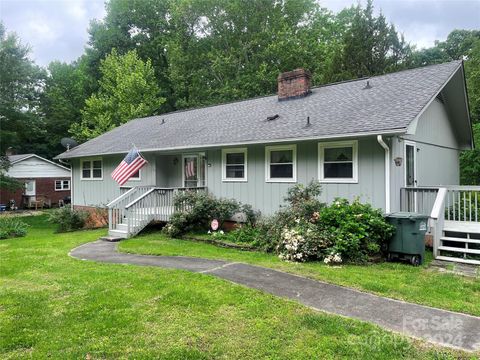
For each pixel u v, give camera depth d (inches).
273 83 1025.5
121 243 386.3
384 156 321.7
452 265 265.7
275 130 393.1
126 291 210.4
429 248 318.3
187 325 162.6
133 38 1379.2
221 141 421.1
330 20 1237.1
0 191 1056.2
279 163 402.3
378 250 277.7
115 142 633.6
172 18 1275.8
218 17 1129.4
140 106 1039.0
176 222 414.6
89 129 1163.3
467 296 195.6
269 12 1095.0
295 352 137.3
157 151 512.1
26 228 593.9
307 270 249.3
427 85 362.6
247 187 432.5
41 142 1449.3
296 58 1043.3
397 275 237.1
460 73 402.0
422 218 269.9
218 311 177.5
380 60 863.7
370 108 356.5
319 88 504.1
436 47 1274.6
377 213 292.5
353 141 342.6
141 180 583.2
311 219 317.4
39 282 235.8
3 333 158.2
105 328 161.0
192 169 532.4
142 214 455.5
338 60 900.6
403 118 302.5
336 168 357.1
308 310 176.6
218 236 382.9
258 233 355.9
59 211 597.6
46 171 1171.3
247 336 151.2
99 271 259.3
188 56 1168.8
